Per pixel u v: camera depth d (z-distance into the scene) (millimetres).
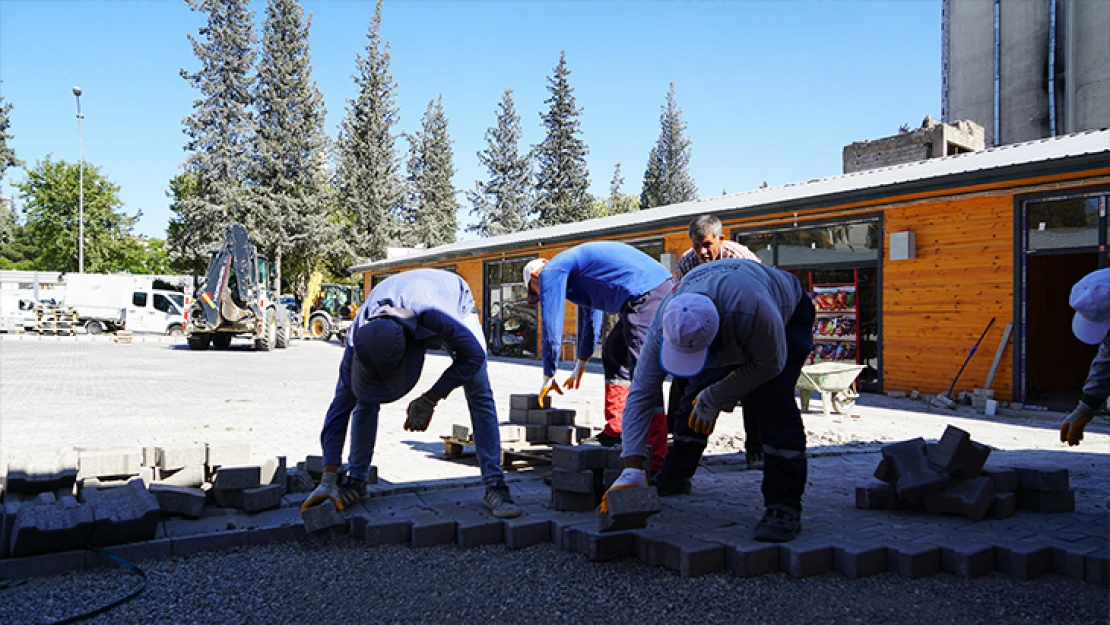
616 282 5391
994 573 3414
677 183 61156
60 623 2773
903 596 3102
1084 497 4871
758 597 3076
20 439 6910
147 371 15242
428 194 57344
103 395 10844
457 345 3822
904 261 12062
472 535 3791
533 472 5652
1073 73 23125
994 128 25484
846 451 6750
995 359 10711
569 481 4199
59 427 7695
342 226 46781
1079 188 9953
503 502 4086
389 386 3549
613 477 4281
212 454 4527
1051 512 4316
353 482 4512
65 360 18047
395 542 3855
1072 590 3193
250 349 24266
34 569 3332
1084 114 22688
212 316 21688
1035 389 12836
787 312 3578
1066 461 6453
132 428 7664
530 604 3000
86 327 33438
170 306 33938
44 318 31312
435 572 3393
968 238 11211
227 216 41094
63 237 53500
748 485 5180
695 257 5324
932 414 10180
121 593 3113
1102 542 3594
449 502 4516
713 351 3188
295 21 42188
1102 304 3400
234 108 41219
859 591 3160
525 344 21719
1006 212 10766
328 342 30938
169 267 60594
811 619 2846
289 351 23422
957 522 4047
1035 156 11188
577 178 50062
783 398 3672
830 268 13391
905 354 12039
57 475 4191
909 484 4211
